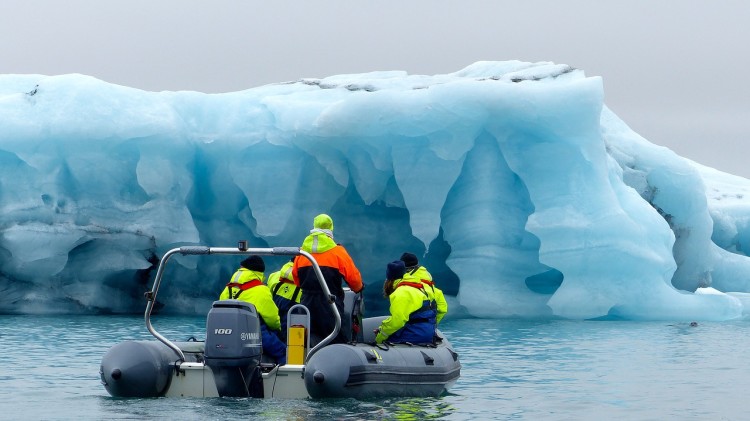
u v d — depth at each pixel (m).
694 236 35.72
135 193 32.28
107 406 13.10
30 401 13.92
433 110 31.27
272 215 32.38
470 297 31.73
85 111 31.69
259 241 34.12
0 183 31.55
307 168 32.91
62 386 15.62
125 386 13.44
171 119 32.34
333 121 31.62
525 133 31.58
